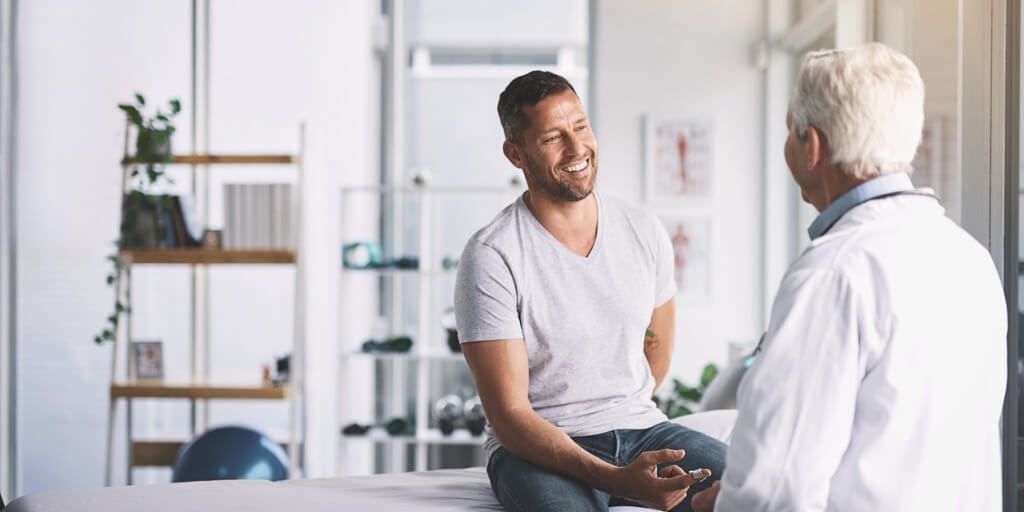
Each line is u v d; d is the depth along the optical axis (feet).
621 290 6.82
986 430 4.76
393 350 16.14
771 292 16.16
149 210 14.87
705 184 16.46
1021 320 7.93
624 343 6.84
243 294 17.21
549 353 6.73
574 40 17.53
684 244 16.46
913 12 10.52
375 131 17.56
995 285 4.80
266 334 17.24
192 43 17.20
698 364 16.42
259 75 17.33
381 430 16.29
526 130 6.67
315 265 17.25
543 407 6.77
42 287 16.58
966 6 8.42
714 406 11.88
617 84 16.51
